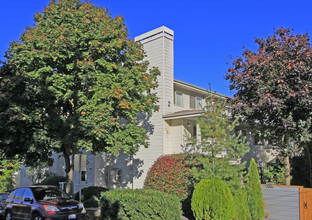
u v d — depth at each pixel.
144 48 20.44
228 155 11.75
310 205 12.29
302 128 13.66
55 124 13.53
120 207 12.37
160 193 11.98
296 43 14.15
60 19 14.07
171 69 19.67
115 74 14.76
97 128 12.96
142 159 19.30
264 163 21.78
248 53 15.40
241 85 14.88
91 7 14.88
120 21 15.59
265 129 15.05
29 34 13.59
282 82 13.56
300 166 19.56
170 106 19.20
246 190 12.30
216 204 9.71
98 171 22.41
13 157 15.24
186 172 13.79
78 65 13.41
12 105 12.78
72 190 16.94
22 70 13.23
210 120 11.75
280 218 12.52
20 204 12.48
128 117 15.52
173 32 20.09
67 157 17.05
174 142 18.47
